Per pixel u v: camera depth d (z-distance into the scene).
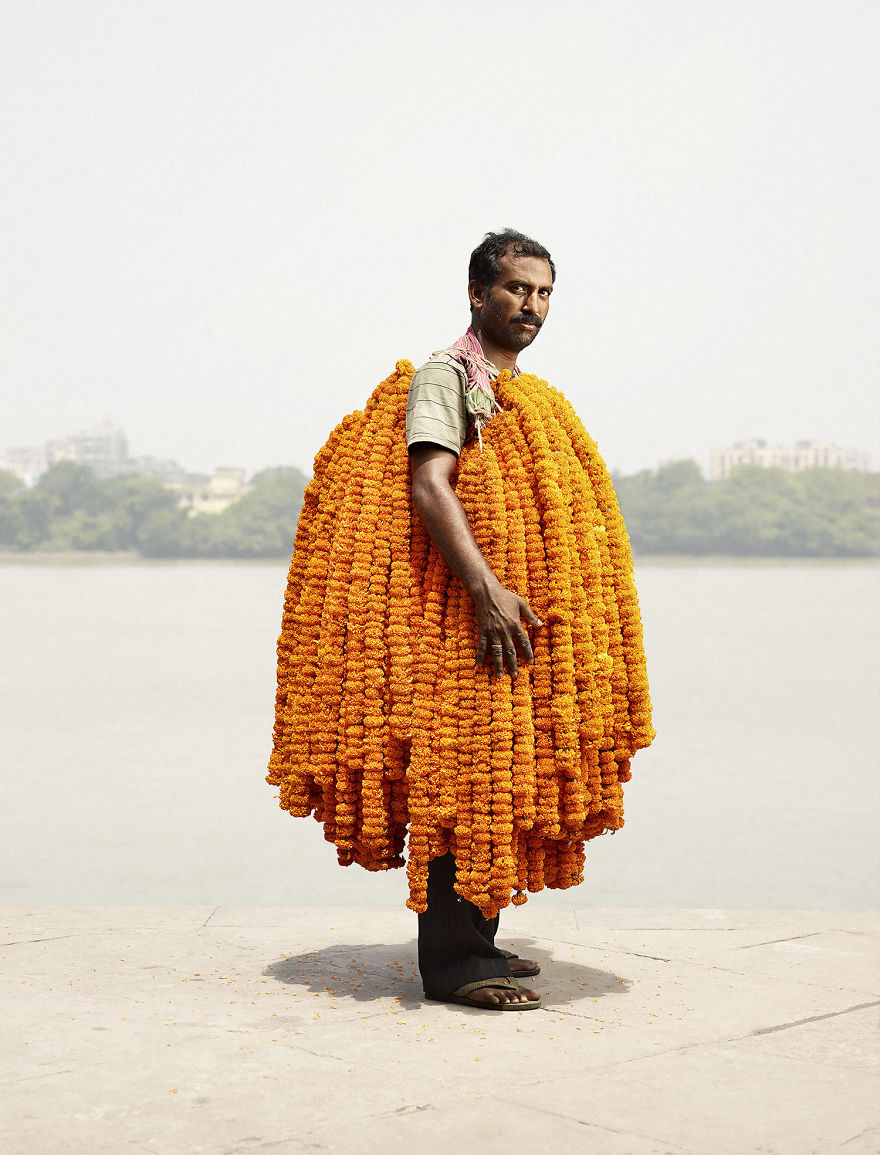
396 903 6.75
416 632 3.39
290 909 4.71
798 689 20.23
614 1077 2.82
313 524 3.70
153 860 7.89
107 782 11.24
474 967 3.46
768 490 168.12
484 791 3.29
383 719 3.39
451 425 3.45
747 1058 2.96
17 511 178.88
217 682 21.77
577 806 3.34
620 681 3.47
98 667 24.94
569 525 3.39
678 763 12.42
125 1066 2.89
